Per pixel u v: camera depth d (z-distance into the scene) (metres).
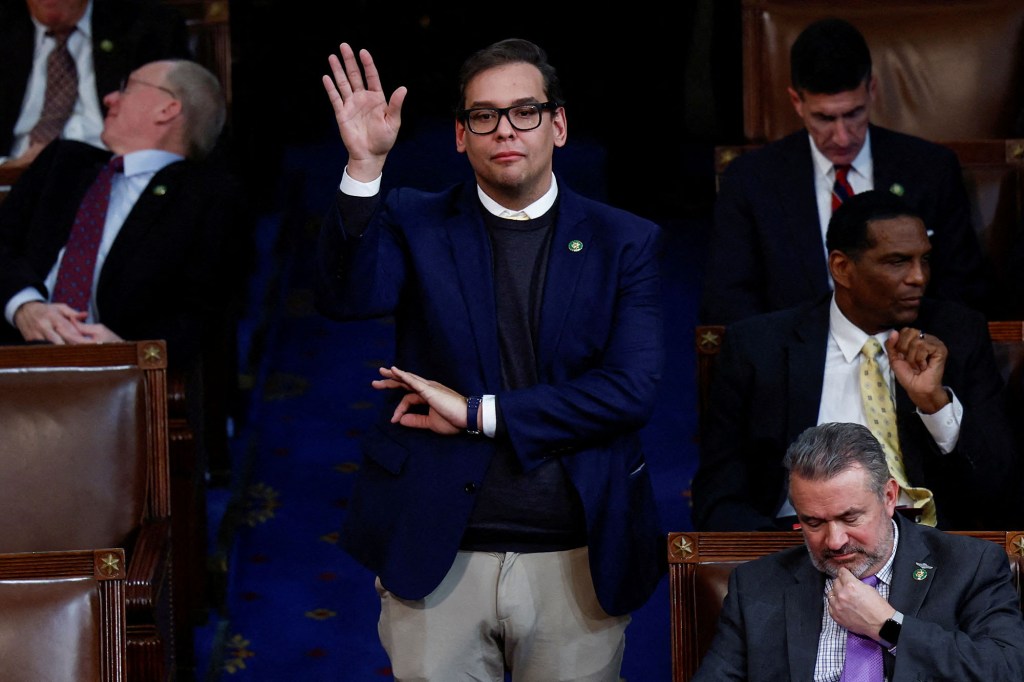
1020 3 18.23
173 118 16.22
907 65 18.19
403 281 11.34
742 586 10.30
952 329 12.66
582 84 26.00
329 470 18.84
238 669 15.16
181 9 19.03
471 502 11.00
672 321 22.03
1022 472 12.77
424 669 11.23
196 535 15.35
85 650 10.40
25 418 12.30
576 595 11.26
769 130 18.17
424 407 11.33
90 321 15.86
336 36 26.16
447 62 26.52
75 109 18.84
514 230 11.26
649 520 11.49
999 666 9.34
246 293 21.38
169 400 14.45
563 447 10.99
